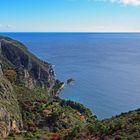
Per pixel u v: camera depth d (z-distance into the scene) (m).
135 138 58.38
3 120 99.50
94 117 154.12
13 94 131.50
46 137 98.69
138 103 193.88
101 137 68.69
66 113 129.75
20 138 94.75
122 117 81.75
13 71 172.38
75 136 80.25
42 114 122.94
